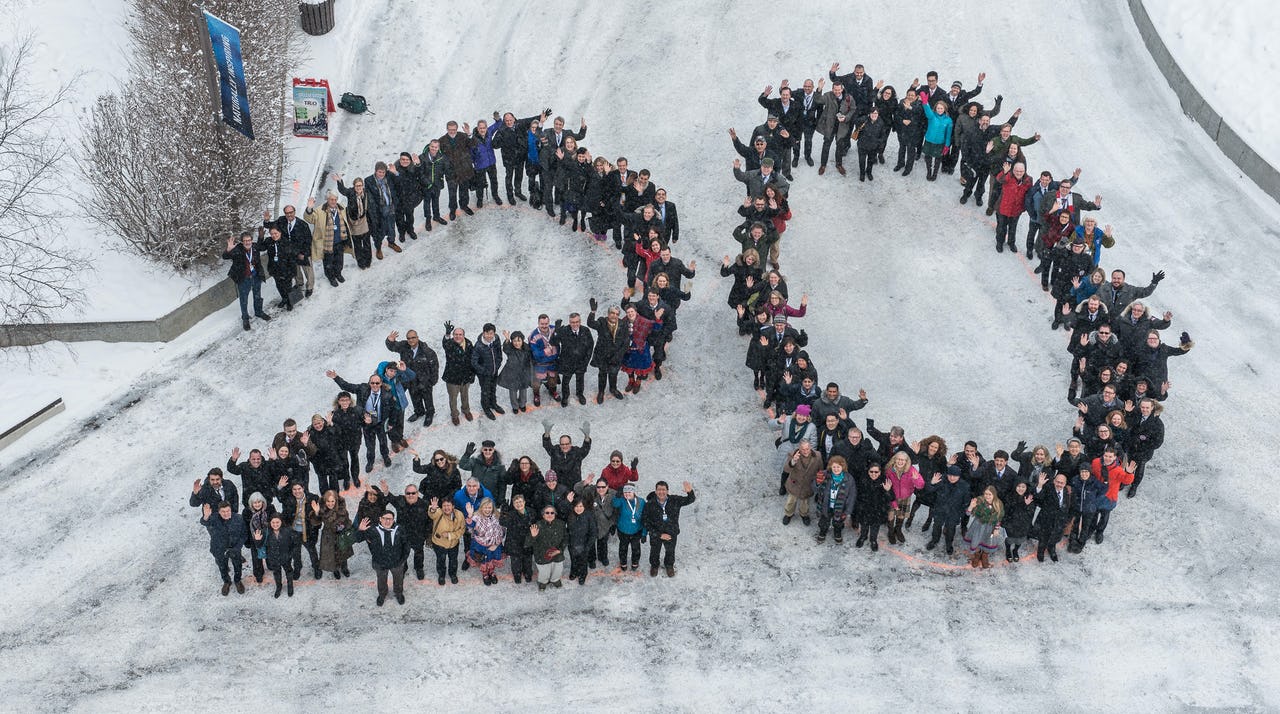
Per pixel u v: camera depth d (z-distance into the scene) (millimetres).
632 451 19625
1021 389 20438
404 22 28672
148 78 23641
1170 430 19484
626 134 26156
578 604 17172
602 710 15555
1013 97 26391
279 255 21766
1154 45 26875
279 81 24781
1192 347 18969
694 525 18422
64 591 17375
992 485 17078
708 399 20641
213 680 15992
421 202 25344
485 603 17203
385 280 23016
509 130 23797
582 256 23438
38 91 24266
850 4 29156
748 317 21031
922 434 19656
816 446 18469
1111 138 25266
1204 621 16531
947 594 17156
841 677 15938
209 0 23641
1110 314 19625
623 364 20422
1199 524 18000
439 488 17234
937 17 28578
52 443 19797
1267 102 24812
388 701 15680
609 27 28938
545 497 17047
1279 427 19406
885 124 24047
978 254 23078
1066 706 15430
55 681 16000
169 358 21391
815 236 23609
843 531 18453
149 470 19359
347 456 19797
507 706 15617
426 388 19500
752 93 26953
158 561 17875
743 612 16969
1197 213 23484
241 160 22453
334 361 21328
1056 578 17344
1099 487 17062
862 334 21656
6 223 21719
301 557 18203
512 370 19656
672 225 22031
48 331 21219
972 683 15805
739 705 15578
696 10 29297
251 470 17297
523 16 29250
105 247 22328
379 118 26719
